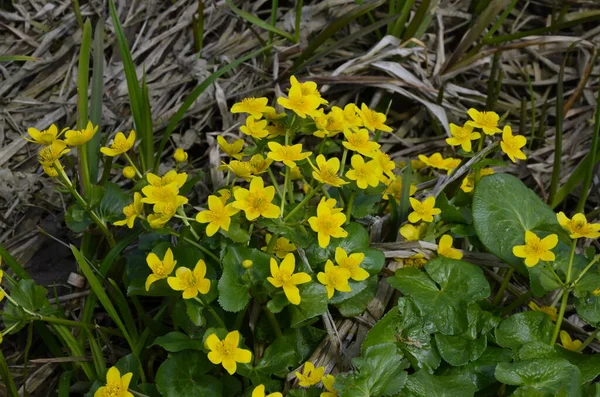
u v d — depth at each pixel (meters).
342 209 1.18
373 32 1.55
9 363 1.25
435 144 1.47
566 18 1.56
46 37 1.52
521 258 1.17
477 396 1.14
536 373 1.09
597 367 1.12
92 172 1.29
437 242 1.25
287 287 1.08
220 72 1.35
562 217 1.12
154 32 1.54
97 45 1.34
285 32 1.51
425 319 1.15
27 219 1.37
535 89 1.54
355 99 1.50
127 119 1.46
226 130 1.43
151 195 1.12
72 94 1.49
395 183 1.26
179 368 1.11
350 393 1.08
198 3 1.49
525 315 1.14
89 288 1.28
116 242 1.30
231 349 1.07
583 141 1.46
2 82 1.49
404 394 1.09
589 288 1.11
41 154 1.17
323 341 1.16
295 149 1.12
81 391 1.19
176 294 1.13
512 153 1.18
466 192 1.24
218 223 1.10
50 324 1.22
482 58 1.50
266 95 1.49
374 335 1.12
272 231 1.12
